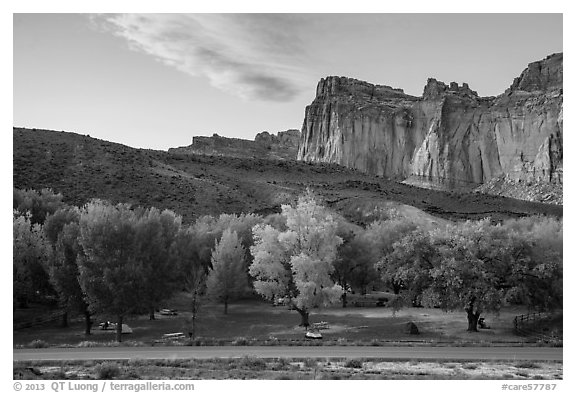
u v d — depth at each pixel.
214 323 42.44
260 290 42.28
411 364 23.86
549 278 37.06
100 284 35.06
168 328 40.19
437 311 48.19
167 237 48.19
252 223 64.50
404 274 38.94
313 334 33.81
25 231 44.09
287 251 43.16
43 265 41.38
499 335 34.59
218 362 23.81
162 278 39.06
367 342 29.66
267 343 29.28
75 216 46.06
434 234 40.44
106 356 25.41
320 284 40.56
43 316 43.50
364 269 60.72
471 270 36.31
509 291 35.91
